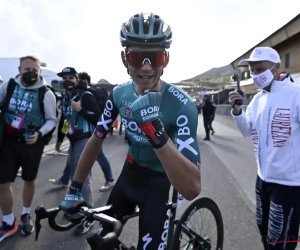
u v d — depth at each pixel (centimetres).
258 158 218
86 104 320
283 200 203
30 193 298
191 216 204
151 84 145
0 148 278
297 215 203
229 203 393
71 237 295
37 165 293
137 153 167
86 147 176
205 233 221
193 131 148
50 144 824
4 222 292
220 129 1491
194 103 157
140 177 169
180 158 121
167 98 156
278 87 208
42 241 286
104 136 175
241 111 233
